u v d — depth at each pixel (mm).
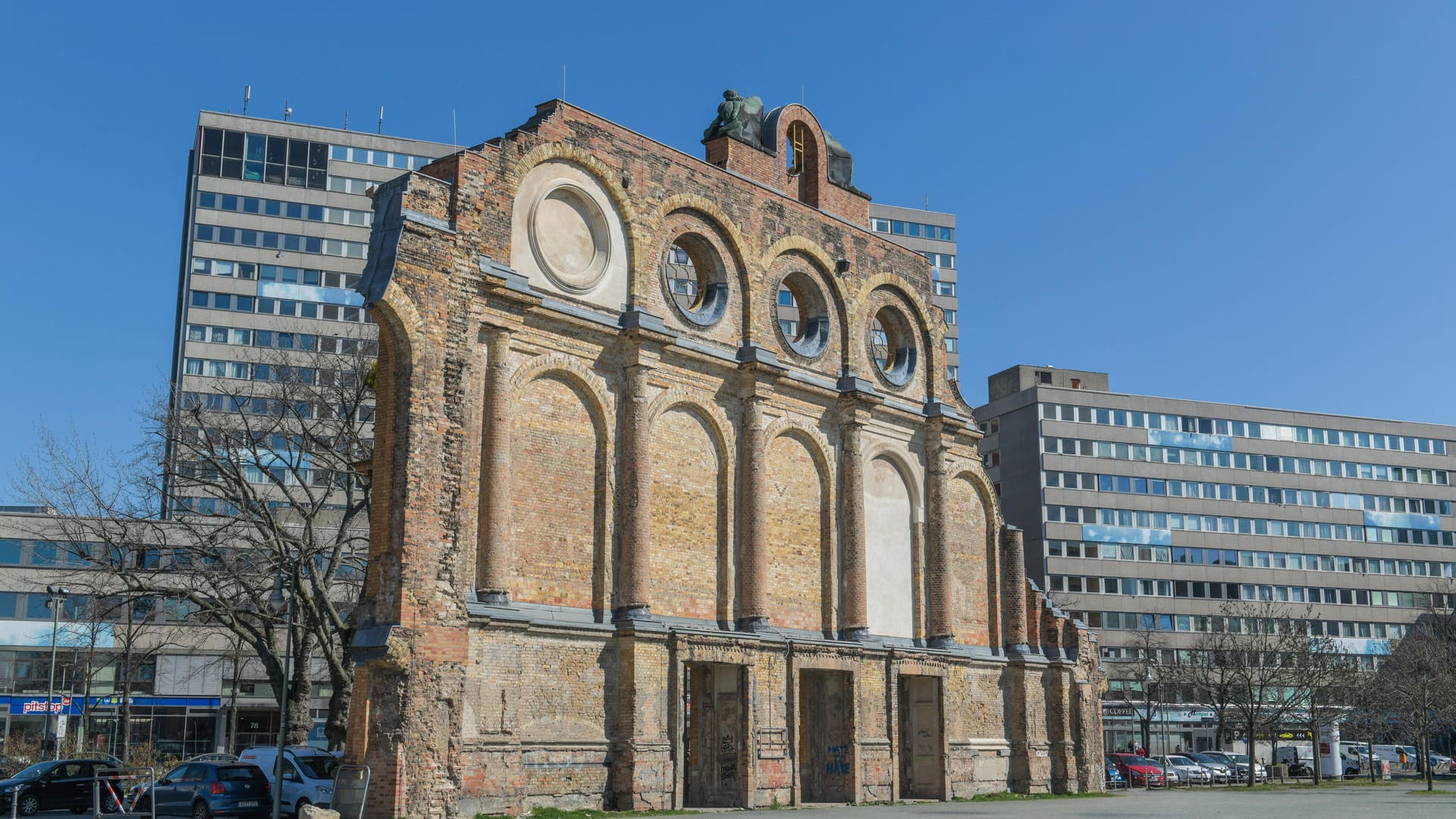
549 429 32625
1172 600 111625
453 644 28422
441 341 29469
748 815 33031
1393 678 76250
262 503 41594
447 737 27953
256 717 84438
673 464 35812
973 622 45656
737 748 35594
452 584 28734
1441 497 124625
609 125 35250
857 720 38969
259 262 106000
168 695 81312
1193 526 114125
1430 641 84875
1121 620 109625
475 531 29969
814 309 42125
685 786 36969
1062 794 46219
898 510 43438
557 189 33781
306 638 42969
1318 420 121625
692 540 35938
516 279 31641
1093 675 48812
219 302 104438
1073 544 109938
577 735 31531
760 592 36812
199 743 81688
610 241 34812
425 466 28531
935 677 42562
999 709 45438
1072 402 112812
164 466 44031
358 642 27703
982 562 46656
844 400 41375
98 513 43969
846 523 40812
